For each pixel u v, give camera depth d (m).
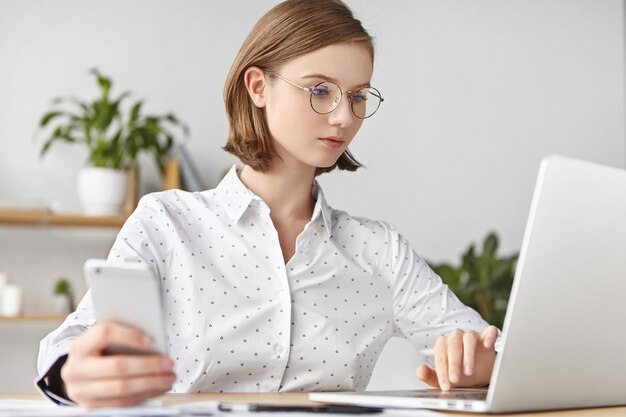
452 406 0.86
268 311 1.29
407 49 3.74
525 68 3.81
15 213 3.05
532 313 0.83
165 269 1.27
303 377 1.30
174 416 0.73
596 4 3.88
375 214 3.64
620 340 0.94
